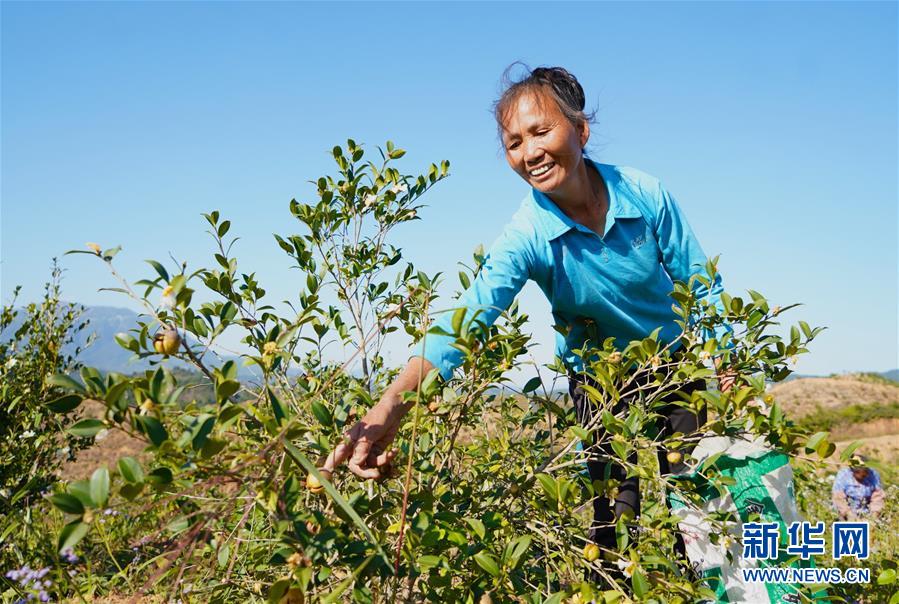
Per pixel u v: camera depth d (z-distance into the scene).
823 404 32.19
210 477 1.47
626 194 2.46
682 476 2.25
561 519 2.08
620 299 2.53
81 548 2.78
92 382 1.32
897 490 5.32
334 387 2.49
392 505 1.93
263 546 2.05
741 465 2.29
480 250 2.59
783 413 1.94
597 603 1.78
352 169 3.12
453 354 1.97
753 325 2.16
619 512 2.43
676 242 2.56
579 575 2.02
